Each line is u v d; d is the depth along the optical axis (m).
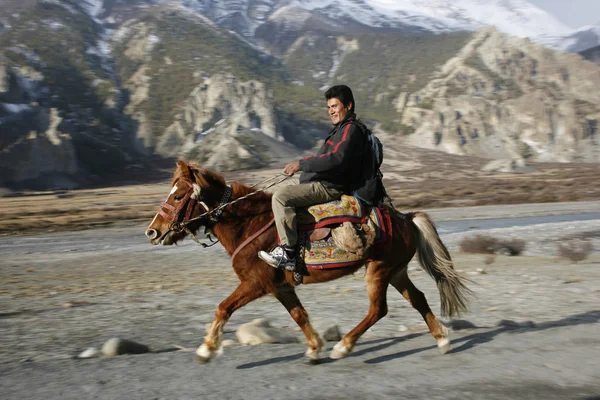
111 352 6.96
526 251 20.39
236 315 9.66
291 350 6.91
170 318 9.58
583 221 33.09
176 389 5.44
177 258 20.66
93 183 142.25
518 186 75.00
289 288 6.49
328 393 5.27
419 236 6.91
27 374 6.12
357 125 6.49
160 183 137.50
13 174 133.38
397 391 5.27
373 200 6.61
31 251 25.91
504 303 10.05
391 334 7.94
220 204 6.57
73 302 11.33
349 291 11.85
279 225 6.26
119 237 31.33
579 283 12.13
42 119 160.50
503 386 5.32
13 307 10.99
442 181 94.81
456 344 6.93
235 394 5.28
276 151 173.38
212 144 174.25
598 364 5.88
